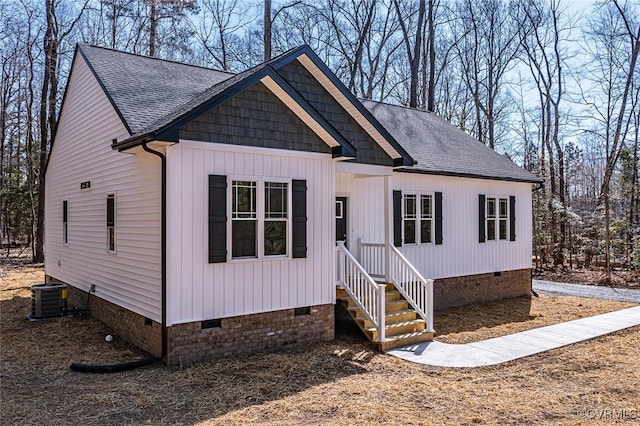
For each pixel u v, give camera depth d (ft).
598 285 59.88
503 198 51.08
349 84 88.63
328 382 23.39
